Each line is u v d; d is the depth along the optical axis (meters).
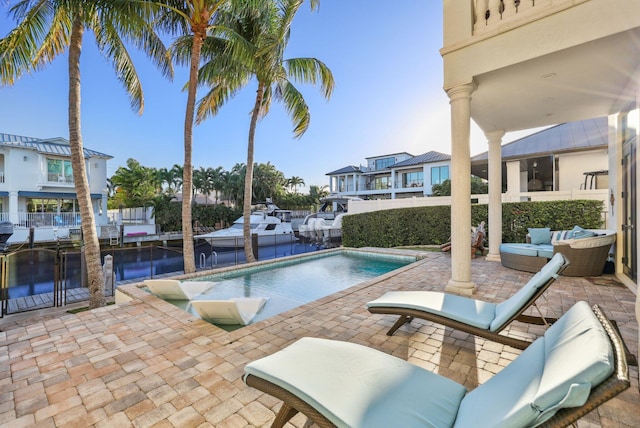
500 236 7.65
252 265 8.72
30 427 2.01
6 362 2.88
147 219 27.67
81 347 3.18
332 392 1.58
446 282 5.66
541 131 14.50
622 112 5.61
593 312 1.69
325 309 4.24
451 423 1.48
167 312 4.29
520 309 2.62
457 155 4.78
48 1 5.88
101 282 6.19
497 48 4.23
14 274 12.34
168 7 7.12
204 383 2.48
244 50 7.99
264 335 3.41
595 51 3.79
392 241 12.48
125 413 2.14
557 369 1.29
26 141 20.39
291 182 50.09
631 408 2.04
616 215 5.78
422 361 2.76
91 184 22.03
